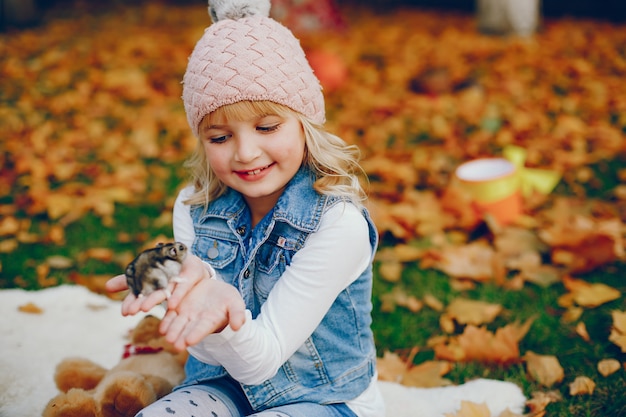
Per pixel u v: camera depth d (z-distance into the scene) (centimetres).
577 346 250
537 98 548
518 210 347
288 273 175
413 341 264
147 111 524
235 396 183
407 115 518
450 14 951
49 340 251
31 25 827
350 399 183
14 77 602
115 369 224
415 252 319
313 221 175
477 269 302
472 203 345
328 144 184
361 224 177
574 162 418
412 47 734
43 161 423
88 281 294
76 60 657
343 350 185
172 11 947
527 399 224
